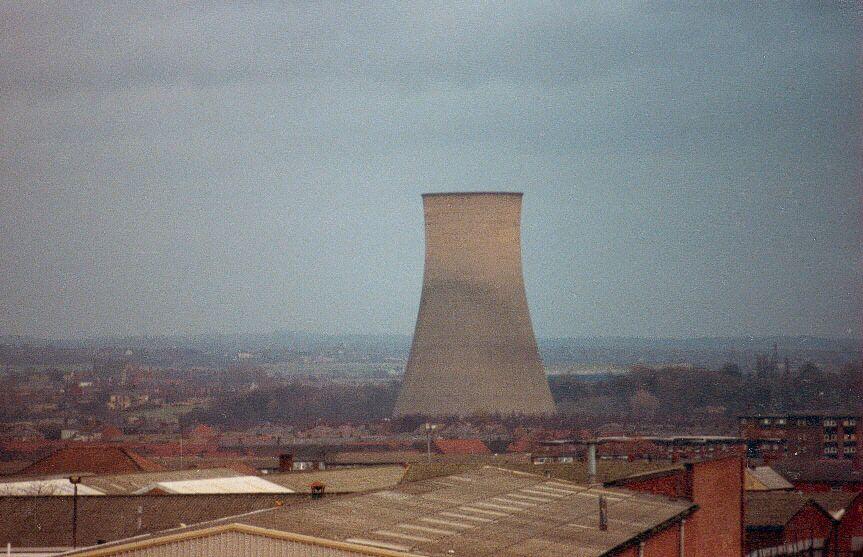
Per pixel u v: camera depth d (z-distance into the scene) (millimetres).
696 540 89562
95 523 93875
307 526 61719
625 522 75000
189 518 94312
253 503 96688
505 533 66812
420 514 70000
